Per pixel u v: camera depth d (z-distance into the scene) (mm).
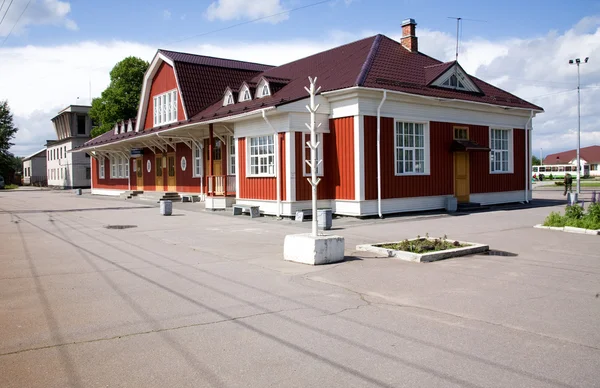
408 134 20062
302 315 6566
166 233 15211
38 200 34781
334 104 19250
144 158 35906
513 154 24703
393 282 8430
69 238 14172
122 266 9938
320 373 4699
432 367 4816
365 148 18391
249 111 19672
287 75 25391
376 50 21891
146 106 34438
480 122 22875
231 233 15156
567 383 4430
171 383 4504
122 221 18875
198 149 28984
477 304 7043
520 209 22062
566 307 6844
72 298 7441
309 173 19406
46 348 5387
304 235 10477
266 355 5160
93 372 4750
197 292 7797
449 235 14008
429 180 20625
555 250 11430
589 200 27031
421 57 23656
